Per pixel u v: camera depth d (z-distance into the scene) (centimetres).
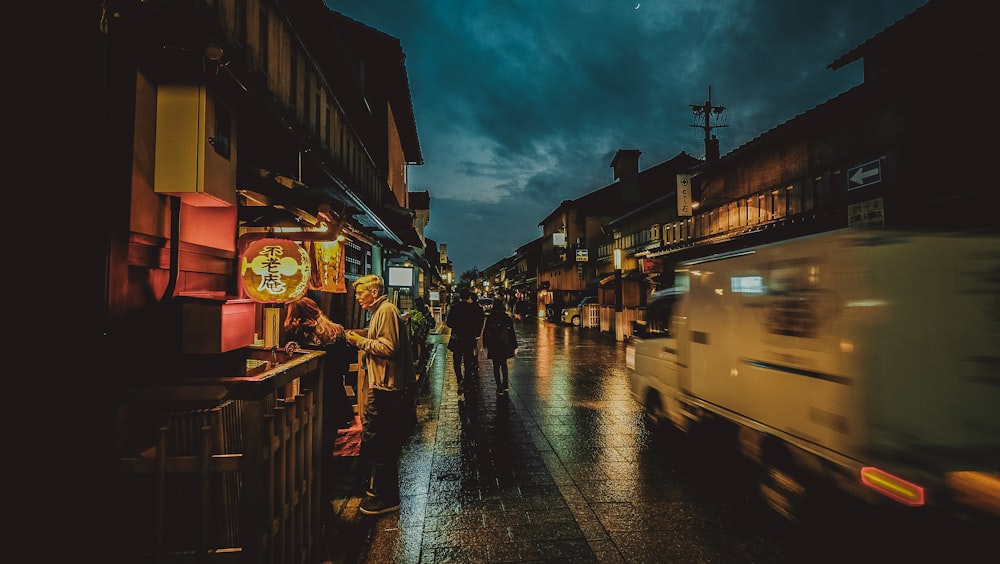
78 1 225
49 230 219
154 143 279
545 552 393
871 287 331
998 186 838
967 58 897
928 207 939
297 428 297
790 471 411
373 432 462
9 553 209
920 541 300
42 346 217
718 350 534
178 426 250
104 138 236
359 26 1129
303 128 612
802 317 392
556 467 584
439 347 2008
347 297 935
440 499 493
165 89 280
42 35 217
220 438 256
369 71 1342
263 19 507
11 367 210
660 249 2483
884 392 319
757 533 421
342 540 409
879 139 1124
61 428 221
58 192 221
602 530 429
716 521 444
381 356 456
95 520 232
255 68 483
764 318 449
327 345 452
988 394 282
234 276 391
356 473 555
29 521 213
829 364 359
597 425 770
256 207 413
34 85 215
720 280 531
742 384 486
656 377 709
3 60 208
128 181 251
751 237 1381
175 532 248
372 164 1197
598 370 1321
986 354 285
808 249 385
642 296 2103
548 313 3819
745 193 1728
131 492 248
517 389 1069
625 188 3778
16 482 211
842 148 1251
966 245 298
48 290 218
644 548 398
